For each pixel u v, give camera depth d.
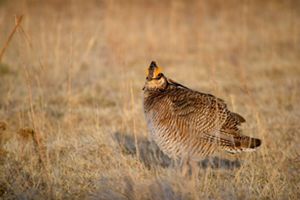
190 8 75.31
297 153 26.30
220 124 22.19
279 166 23.80
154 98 23.28
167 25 60.78
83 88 39.53
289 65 48.50
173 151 22.80
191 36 58.84
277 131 30.11
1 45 48.50
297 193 22.12
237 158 26.44
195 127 22.06
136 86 39.69
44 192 21.70
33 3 75.19
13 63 46.06
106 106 35.62
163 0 75.25
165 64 48.03
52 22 57.78
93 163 25.25
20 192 21.58
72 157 25.72
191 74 44.09
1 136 25.16
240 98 37.41
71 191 22.31
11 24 56.53
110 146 27.08
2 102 35.25
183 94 22.92
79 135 29.12
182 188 19.83
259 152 26.03
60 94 37.28
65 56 43.28
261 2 81.31
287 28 64.44
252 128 29.73
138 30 58.47
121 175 22.44
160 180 21.22
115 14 60.03
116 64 44.38
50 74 40.47
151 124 23.09
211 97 23.14
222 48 54.47
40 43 46.53
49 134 28.72
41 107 29.75
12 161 24.92
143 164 24.69
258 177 23.64
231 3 76.88
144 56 50.06
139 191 19.89
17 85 39.62
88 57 47.16
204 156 22.53
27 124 29.53
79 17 60.50
